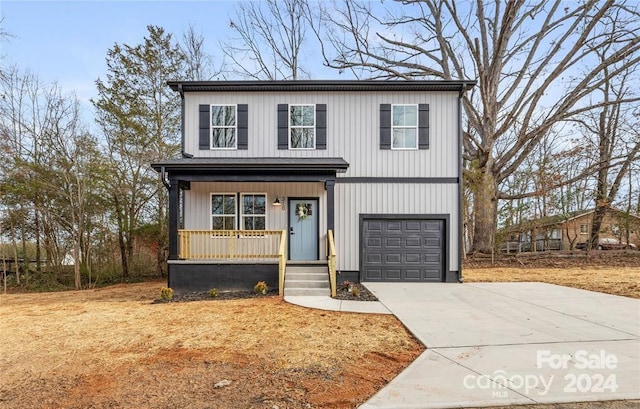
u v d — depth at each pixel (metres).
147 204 19.03
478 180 18.55
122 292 12.67
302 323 6.71
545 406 3.57
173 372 4.50
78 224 16.42
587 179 19.80
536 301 8.54
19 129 16.67
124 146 18.33
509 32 19.14
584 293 9.57
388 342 5.56
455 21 20.55
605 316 7.06
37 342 5.91
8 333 6.53
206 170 10.50
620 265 16.09
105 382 4.25
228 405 3.61
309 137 12.01
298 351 5.16
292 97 12.05
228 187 11.92
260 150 11.94
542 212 19.22
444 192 11.88
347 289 10.09
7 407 3.69
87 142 16.81
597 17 17.53
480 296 9.20
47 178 16.23
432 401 3.63
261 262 10.34
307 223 11.95
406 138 12.01
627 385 3.97
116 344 5.70
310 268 10.81
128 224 18.31
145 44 18.58
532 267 16.14
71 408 3.64
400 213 11.84
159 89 18.89
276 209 11.94
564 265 16.28
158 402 3.71
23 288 15.88
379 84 11.70
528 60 18.92
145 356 5.10
